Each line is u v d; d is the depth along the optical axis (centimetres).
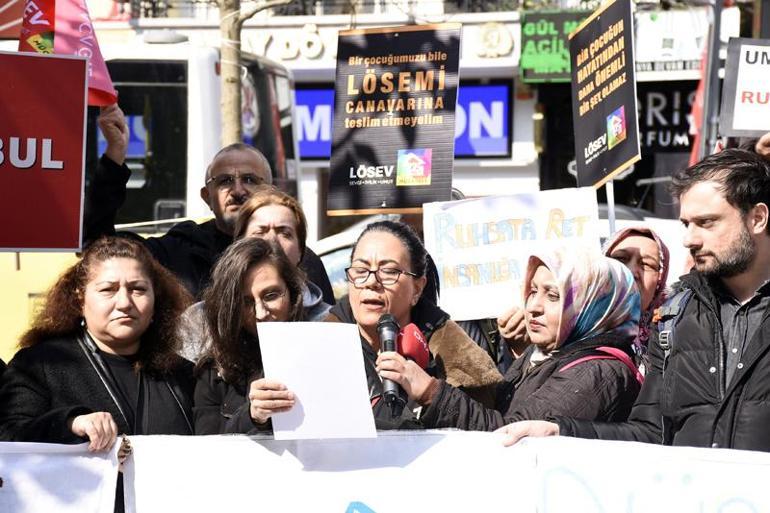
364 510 420
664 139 1866
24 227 486
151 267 463
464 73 1992
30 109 486
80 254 511
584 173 691
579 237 607
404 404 448
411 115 675
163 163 1116
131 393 453
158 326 464
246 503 418
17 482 404
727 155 430
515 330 570
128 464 416
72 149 490
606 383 456
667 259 593
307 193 2045
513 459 420
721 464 402
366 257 498
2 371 476
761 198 423
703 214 425
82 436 411
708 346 427
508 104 1992
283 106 1319
